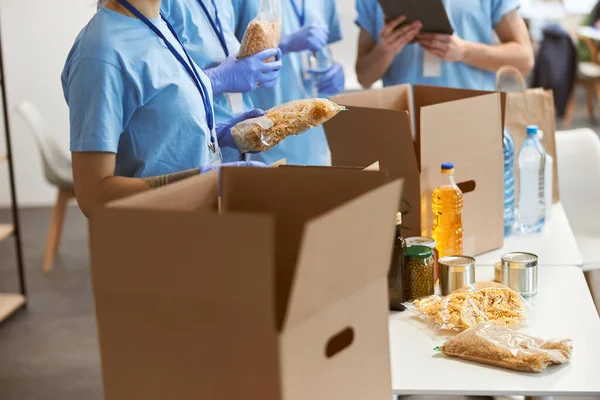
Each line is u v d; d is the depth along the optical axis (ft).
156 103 5.75
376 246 3.65
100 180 5.46
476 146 7.06
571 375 4.96
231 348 3.32
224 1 8.57
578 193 10.27
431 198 6.86
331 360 3.55
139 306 3.43
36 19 19.56
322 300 3.41
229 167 4.28
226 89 7.64
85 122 5.46
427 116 6.64
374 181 4.03
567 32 25.04
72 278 15.61
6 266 16.48
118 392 3.59
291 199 4.22
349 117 7.00
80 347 12.48
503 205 7.41
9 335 13.01
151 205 3.99
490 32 11.15
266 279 3.14
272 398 3.29
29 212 20.35
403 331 5.70
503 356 5.07
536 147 8.11
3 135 20.40
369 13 11.33
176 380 3.46
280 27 8.20
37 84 19.97
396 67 11.25
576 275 6.71
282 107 6.60
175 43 5.99
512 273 6.21
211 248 3.19
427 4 9.96
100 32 5.47
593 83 25.89
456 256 6.32
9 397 10.96
